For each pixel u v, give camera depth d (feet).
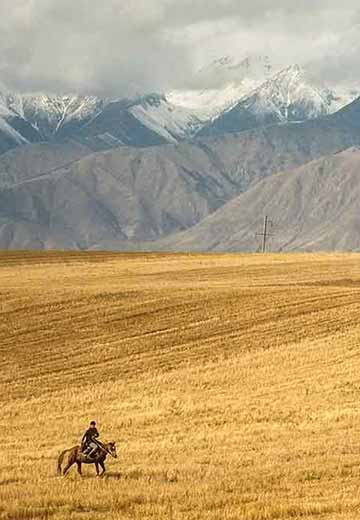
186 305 508.12
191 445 255.91
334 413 303.07
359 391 340.39
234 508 174.50
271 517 168.04
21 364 408.26
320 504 176.04
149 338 447.83
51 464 230.89
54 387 370.12
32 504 179.42
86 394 354.13
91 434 215.10
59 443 265.95
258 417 300.20
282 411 309.83
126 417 307.37
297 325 463.42
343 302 509.76
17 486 199.52
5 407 334.65
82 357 418.31
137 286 569.64
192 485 198.59
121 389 360.69
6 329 465.88
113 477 212.02
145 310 497.46
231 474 212.02
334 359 396.16
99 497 185.16
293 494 188.34
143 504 180.34
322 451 241.96
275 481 203.51
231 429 281.95
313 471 213.25
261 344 431.84
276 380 364.58
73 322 476.95
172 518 167.22
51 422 303.27
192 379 373.40
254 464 225.97
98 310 499.10
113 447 215.10
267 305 506.48
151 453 244.83
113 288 558.15
